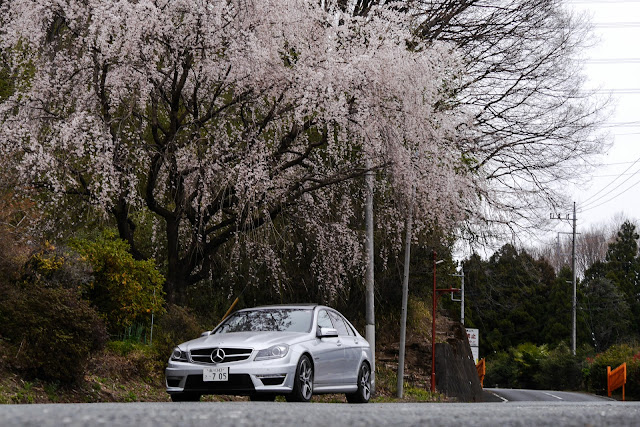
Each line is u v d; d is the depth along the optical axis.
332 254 18.36
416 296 28.83
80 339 11.38
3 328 11.01
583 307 59.47
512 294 58.50
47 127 15.45
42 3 14.09
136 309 14.76
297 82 15.19
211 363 10.25
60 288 11.72
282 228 18.83
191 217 16.44
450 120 17.42
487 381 55.66
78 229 17.09
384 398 20.95
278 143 16.88
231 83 15.62
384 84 15.57
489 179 21.28
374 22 16.31
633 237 65.06
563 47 22.66
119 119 14.78
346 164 17.28
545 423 3.04
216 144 15.57
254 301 22.28
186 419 3.26
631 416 3.64
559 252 77.81
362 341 13.00
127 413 3.78
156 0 14.46
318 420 3.33
